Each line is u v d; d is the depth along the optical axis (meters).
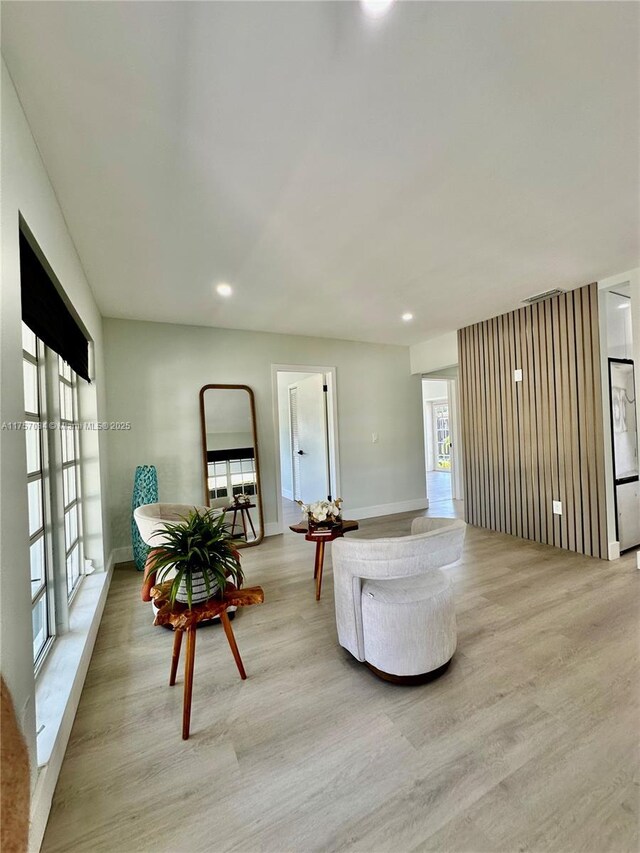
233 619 2.51
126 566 3.58
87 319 2.68
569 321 3.50
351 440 5.23
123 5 1.00
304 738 1.51
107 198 1.83
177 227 2.13
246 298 3.34
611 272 3.02
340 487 5.12
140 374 3.90
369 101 1.33
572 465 3.56
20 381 1.19
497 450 4.28
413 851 1.10
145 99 1.29
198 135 1.46
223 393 4.29
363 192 1.88
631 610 2.44
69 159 1.56
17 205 1.22
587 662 1.93
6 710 0.92
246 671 1.95
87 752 1.47
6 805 0.87
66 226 2.03
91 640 2.17
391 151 1.60
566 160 1.68
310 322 4.22
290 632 2.33
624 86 1.31
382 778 1.33
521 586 2.84
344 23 1.06
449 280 3.06
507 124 1.46
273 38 1.10
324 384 5.18
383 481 5.46
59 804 1.26
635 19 1.08
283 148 1.56
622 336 3.54
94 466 3.00
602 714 1.58
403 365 5.64
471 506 4.65
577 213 2.12
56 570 2.09
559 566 3.22
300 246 2.40
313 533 2.79
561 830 1.14
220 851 1.12
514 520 4.12
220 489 4.18
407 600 1.81
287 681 1.87
